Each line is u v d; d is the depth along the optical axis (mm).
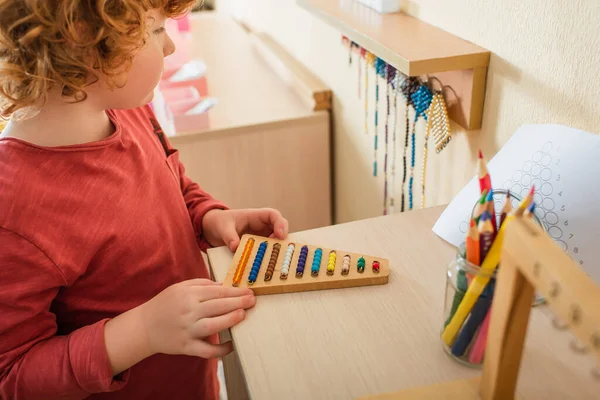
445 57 737
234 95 1578
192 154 1394
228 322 579
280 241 717
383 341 552
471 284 488
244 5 2166
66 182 664
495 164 695
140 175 759
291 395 499
